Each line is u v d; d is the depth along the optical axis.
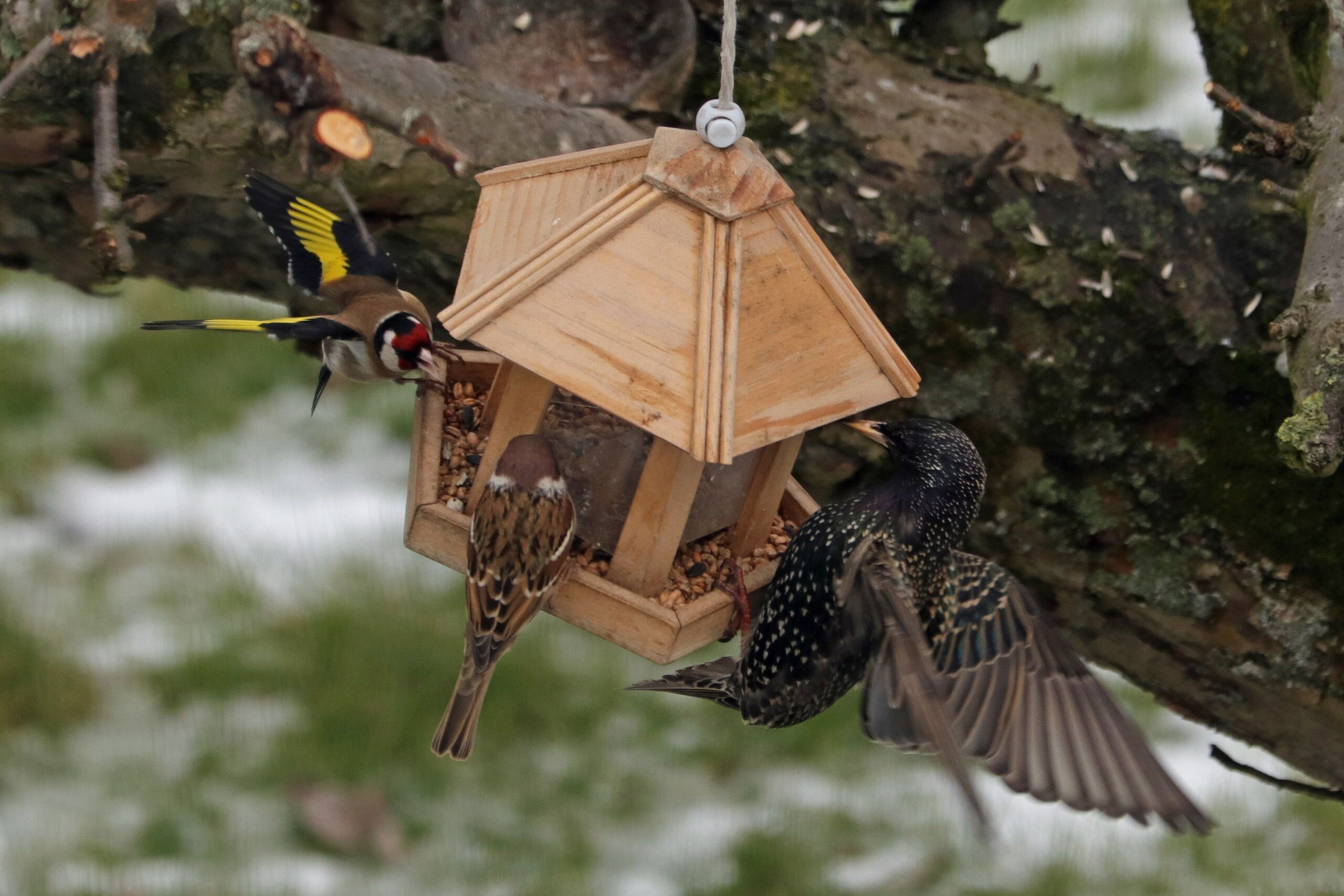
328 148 6.43
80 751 15.38
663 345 5.93
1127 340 8.33
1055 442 8.38
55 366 19.66
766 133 8.62
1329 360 6.56
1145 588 8.32
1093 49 21.95
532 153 7.95
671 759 15.91
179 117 7.32
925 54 9.28
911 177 8.48
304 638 16.50
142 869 14.18
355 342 7.59
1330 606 8.05
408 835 14.84
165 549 17.59
